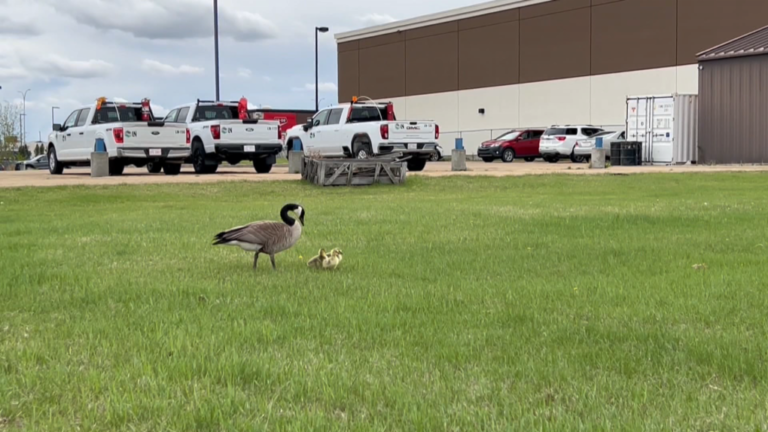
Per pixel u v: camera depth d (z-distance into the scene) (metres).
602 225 15.09
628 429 4.66
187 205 21.28
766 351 6.29
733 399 5.22
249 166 44.25
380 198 23.41
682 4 52.22
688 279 9.42
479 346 6.52
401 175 27.47
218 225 15.66
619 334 6.86
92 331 7.05
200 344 6.51
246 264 10.93
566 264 10.69
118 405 5.04
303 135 36.91
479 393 5.36
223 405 5.06
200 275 10.04
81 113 32.56
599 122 57.41
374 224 15.64
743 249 11.97
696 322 7.34
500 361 6.12
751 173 31.05
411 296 8.55
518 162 53.34
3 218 17.80
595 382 5.59
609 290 8.70
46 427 4.79
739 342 6.54
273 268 10.40
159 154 30.27
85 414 5.00
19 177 30.12
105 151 29.67
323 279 9.67
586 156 50.22
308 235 13.94
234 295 8.70
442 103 69.00
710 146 40.94
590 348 6.44
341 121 34.31
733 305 7.96
